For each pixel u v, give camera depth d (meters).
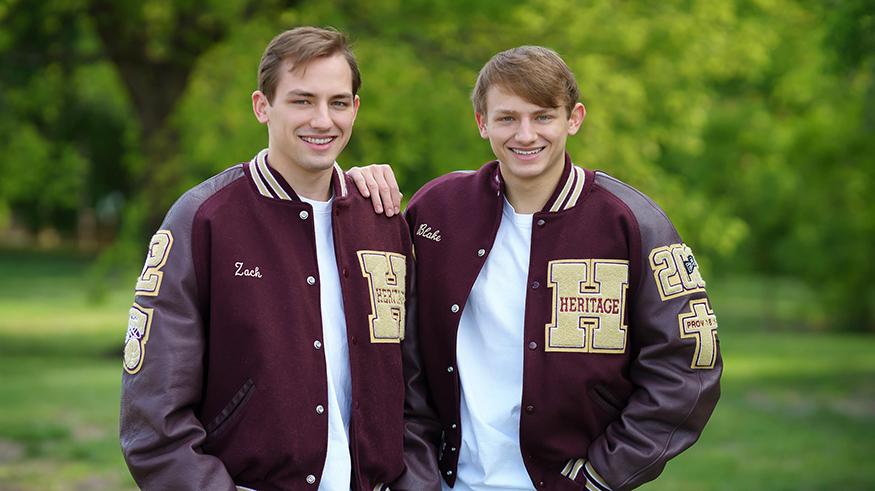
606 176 3.34
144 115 13.55
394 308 3.20
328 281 3.12
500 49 11.46
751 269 23.80
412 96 11.20
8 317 21.03
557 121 3.17
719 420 10.98
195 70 13.58
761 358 17.50
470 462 3.32
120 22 13.15
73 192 18.69
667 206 12.59
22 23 13.34
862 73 10.40
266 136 10.98
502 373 3.27
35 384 11.86
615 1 11.48
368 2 11.67
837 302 22.23
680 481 7.98
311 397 2.99
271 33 11.45
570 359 3.19
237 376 2.96
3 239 43.53
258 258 3.01
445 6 11.09
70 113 21.55
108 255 14.39
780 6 13.73
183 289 2.95
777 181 21.17
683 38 11.64
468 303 3.32
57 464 7.84
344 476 3.05
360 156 11.45
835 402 12.40
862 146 18.11
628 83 11.17
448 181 3.47
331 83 2.98
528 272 3.25
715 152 20.72
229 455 2.97
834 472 8.34
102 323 20.39
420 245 3.39
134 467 2.87
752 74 13.59
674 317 3.17
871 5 7.17
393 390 3.17
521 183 3.26
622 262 3.22
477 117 3.31
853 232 20.94
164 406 2.86
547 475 3.26
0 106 15.76
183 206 3.02
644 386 3.19
